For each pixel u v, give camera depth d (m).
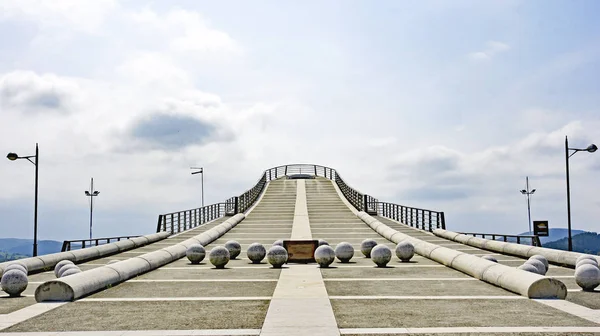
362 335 9.79
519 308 12.21
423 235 35.59
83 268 22.22
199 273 19.17
